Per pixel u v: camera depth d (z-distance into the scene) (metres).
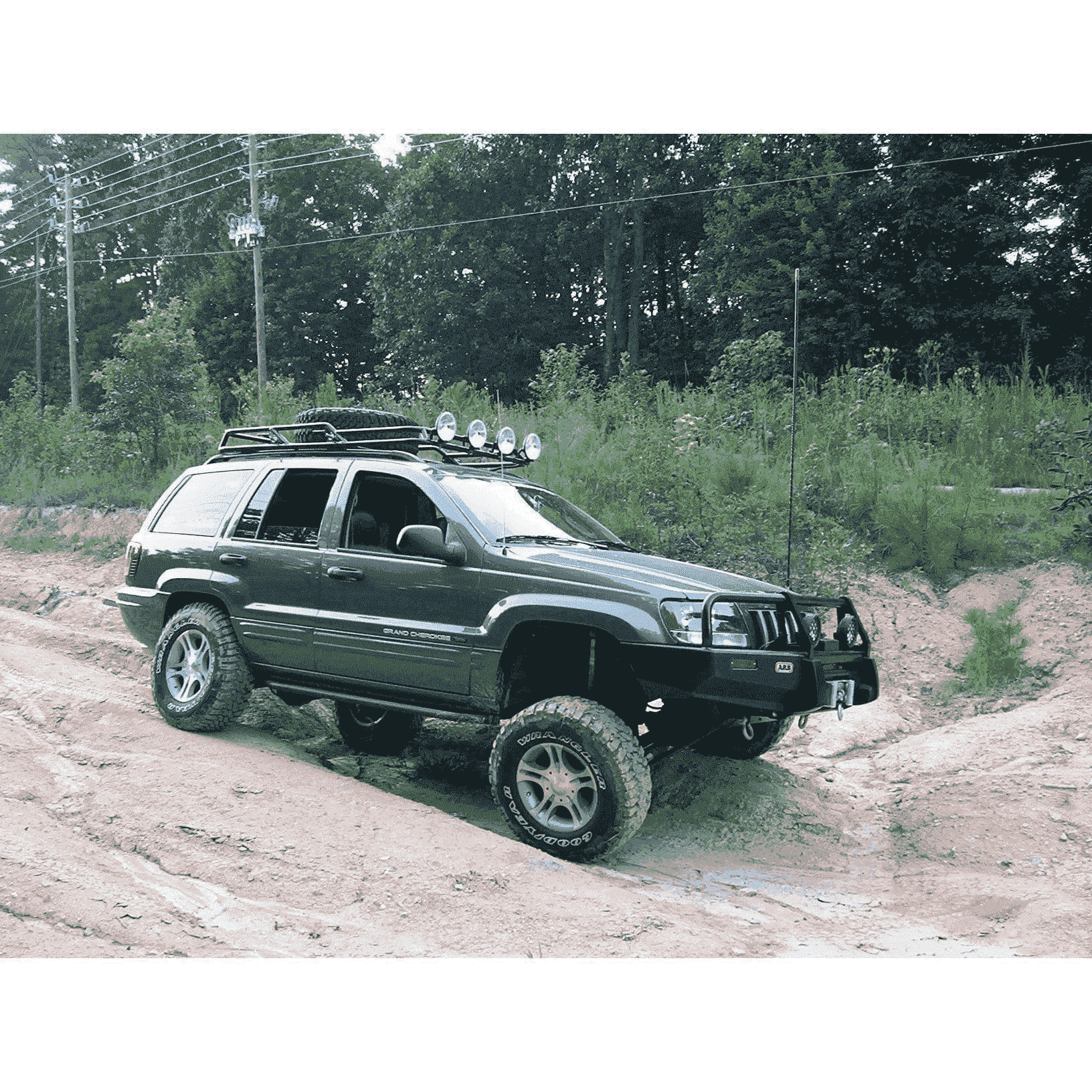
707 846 5.69
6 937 3.74
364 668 5.88
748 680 4.88
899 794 6.43
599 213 37.97
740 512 10.73
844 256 26.27
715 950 4.08
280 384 20.48
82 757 5.73
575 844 4.91
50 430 20.97
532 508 6.30
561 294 42.16
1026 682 8.14
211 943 3.85
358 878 4.43
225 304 44.03
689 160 37.22
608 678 5.45
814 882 5.24
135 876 4.41
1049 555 9.71
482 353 37.06
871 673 5.53
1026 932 4.42
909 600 9.55
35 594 11.86
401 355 38.31
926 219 24.61
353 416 7.55
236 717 6.49
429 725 7.80
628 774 4.83
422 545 5.42
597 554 5.68
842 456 12.10
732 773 6.49
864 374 14.80
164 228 51.00
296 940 3.92
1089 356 24.66
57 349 54.50
